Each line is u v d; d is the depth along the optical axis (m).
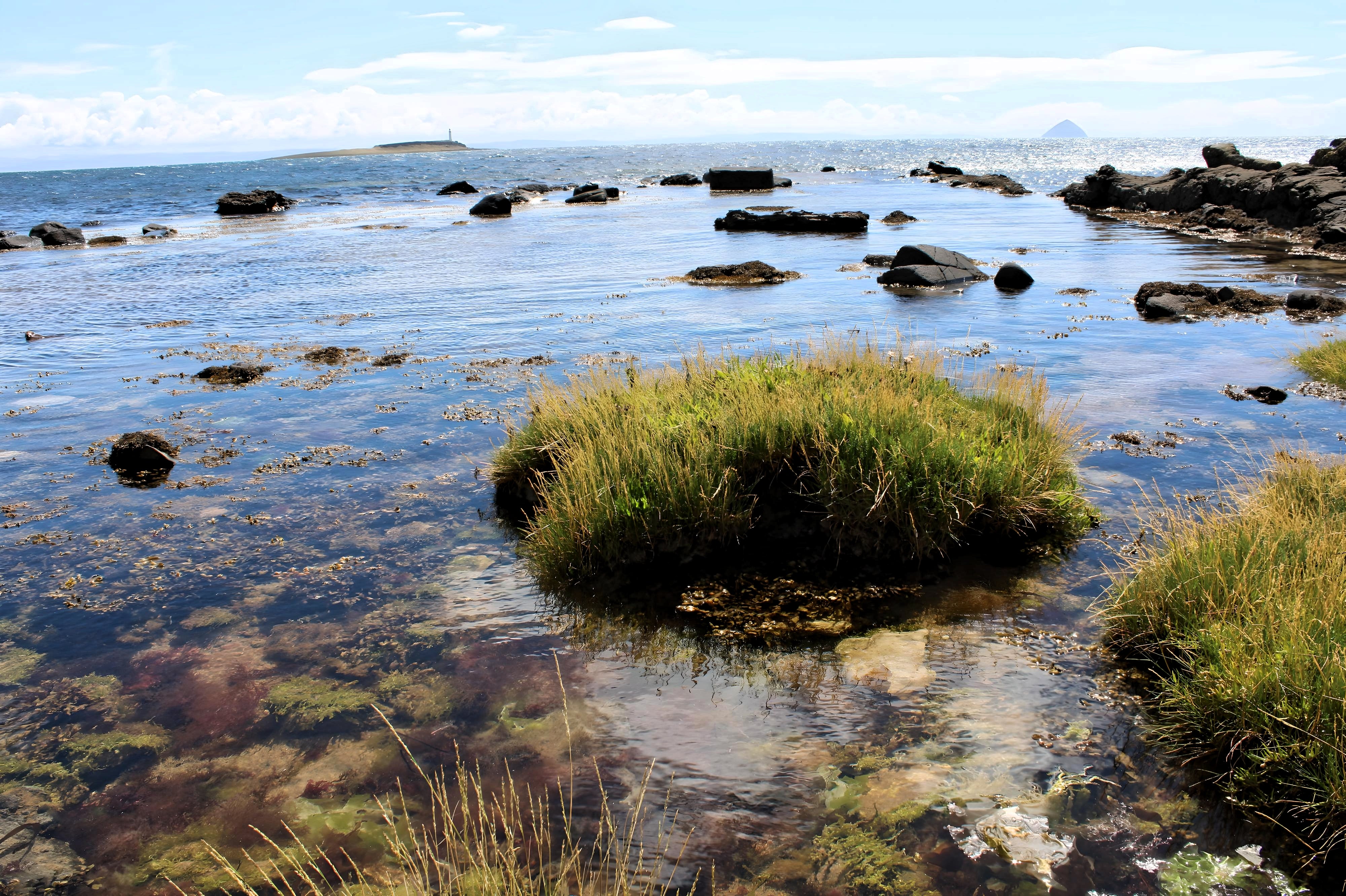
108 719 4.36
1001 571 5.74
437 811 3.65
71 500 7.30
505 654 4.88
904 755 3.90
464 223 35.75
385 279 20.66
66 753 4.11
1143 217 33.50
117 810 3.73
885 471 5.99
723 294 17.88
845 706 4.29
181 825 3.63
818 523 6.24
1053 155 141.62
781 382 7.41
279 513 6.96
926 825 3.46
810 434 6.43
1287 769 3.63
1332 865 3.24
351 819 3.63
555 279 20.28
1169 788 3.66
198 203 55.03
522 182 72.62
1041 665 4.61
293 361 12.34
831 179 69.06
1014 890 3.14
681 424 6.59
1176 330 13.45
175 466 8.10
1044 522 6.27
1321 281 17.92
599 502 5.91
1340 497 5.51
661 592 5.58
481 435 8.80
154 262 24.97
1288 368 10.82
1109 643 4.78
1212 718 3.95
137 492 7.46
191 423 9.45
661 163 114.06
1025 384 7.72
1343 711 3.56
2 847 3.53
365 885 3.22
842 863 3.29
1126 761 3.83
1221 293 15.64
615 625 5.19
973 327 13.95
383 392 10.54
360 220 39.00
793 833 3.45
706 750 3.97
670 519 5.98
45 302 18.27
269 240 30.55
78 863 3.44
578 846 3.40
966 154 149.38
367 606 5.46
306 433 9.01
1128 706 4.22
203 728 4.27
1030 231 29.86
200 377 11.47
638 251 25.42
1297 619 4.03
